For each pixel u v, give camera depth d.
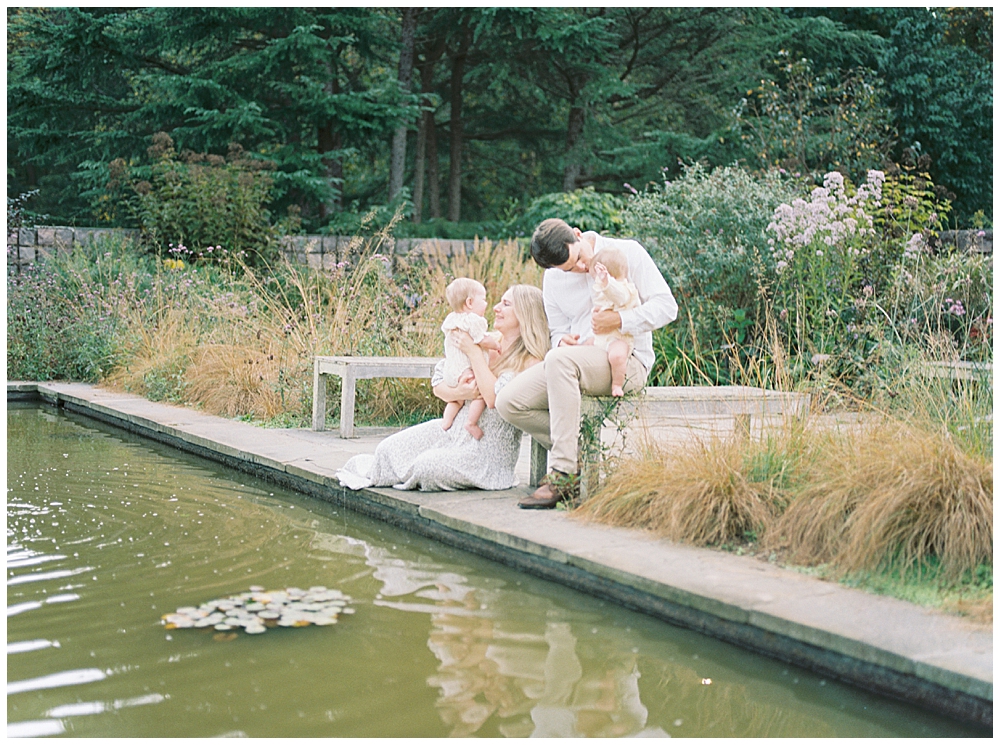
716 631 2.94
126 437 7.05
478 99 20.50
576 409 4.08
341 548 3.99
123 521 4.39
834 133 12.26
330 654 2.80
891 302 6.87
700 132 18.48
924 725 2.37
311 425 6.82
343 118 15.63
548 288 4.48
